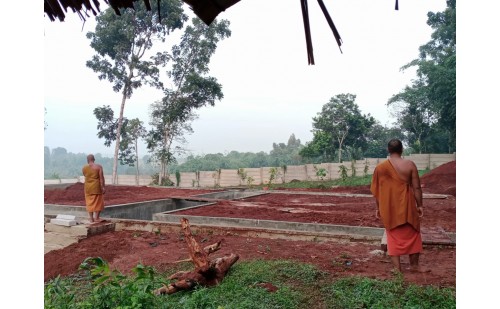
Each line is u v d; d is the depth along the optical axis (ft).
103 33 99.66
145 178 118.01
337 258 22.18
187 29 107.04
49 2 7.77
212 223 34.99
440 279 17.48
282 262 20.74
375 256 22.53
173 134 109.91
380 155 135.13
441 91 92.12
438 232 26.50
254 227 31.27
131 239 29.94
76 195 59.82
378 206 18.81
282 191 65.36
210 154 179.42
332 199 54.34
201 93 106.32
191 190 71.51
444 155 99.66
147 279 14.32
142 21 99.66
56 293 13.65
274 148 205.57
